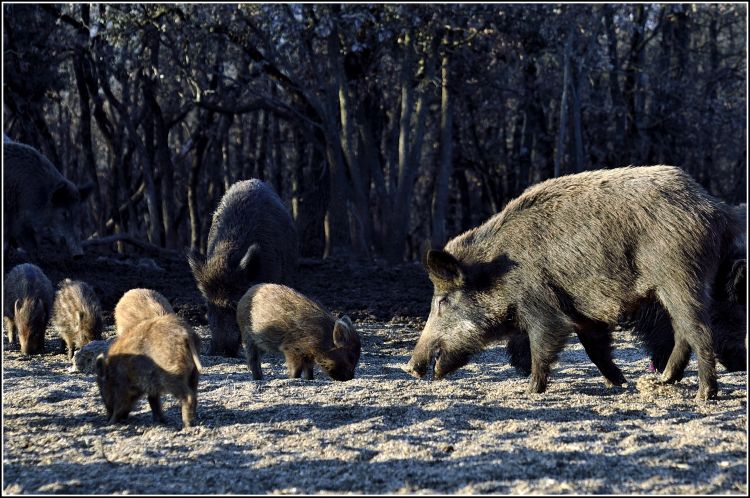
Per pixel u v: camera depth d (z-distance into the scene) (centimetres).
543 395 1576
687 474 1058
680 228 1463
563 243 1539
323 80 5138
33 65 5597
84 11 5553
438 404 1466
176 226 6569
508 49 5097
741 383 1655
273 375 1842
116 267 4034
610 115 6650
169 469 1108
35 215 3488
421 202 9281
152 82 5975
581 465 1095
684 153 7169
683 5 6481
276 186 7469
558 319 1561
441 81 5388
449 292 1662
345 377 1753
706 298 1475
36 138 6347
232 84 6234
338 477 1065
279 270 2220
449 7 4784
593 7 5553
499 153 7506
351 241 6450
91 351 1842
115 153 6272
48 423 1368
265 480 1059
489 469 1083
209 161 7450
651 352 1742
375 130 6144
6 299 2217
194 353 1318
